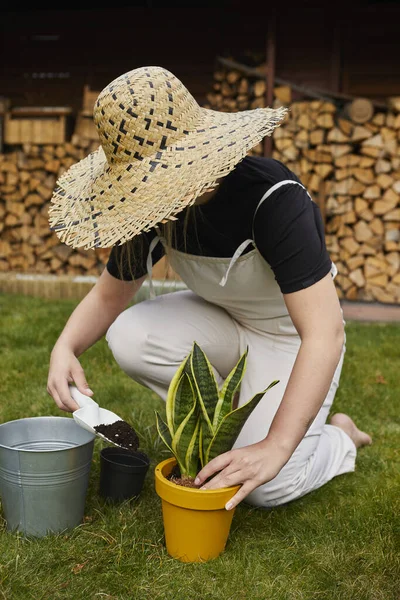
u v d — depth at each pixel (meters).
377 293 5.94
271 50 5.97
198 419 1.61
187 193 1.45
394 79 6.38
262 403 1.95
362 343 4.20
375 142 5.80
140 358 2.01
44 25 7.01
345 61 6.43
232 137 1.53
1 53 7.13
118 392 2.93
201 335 2.04
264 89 6.08
